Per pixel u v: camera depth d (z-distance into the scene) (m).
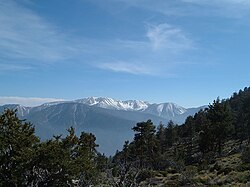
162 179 53.62
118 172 21.19
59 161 24.47
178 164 66.19
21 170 23.58
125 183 20.14
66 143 26.34
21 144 24.98
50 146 24.58
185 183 47.88
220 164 66.88
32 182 24.11
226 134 85.69
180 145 111.75
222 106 92.19
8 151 24.73
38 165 24.38
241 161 64.56
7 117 25.53
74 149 27.19
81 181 25.38
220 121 89.31
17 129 25.48
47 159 24.19
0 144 24.12
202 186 44.28
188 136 120.88
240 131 105.50
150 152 81.44
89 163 25.78
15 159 23.64
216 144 89.81
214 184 44.88
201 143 87.25
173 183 47.88
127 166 20.66
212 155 79.56
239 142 100.00
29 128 26.52
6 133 25.06
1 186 23.03
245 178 44.47
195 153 97.31
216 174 55.50
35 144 26.11
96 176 25.38
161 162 76.25
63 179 24.55
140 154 77.75
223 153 87.50
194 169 54.88
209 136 86.12
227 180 45.59
